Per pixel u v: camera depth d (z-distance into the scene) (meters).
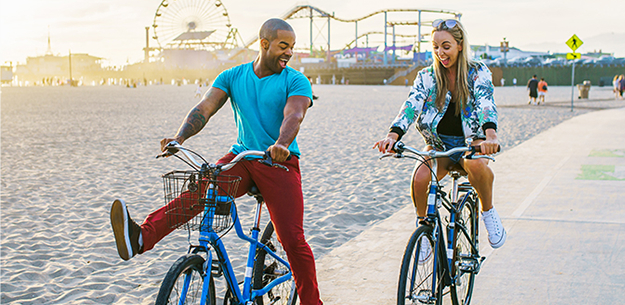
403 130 3.08
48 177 8.52
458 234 3.23
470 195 3.44
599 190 6.57
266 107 2.88
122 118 20.48
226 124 17.64
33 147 12.09
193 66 160.00
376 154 10.78
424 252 2.80
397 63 133.38
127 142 13.02
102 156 10.74
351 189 7.51
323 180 8.16
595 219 5.32
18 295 3.96
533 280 3.87
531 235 4.86
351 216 6.07
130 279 4.26
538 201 6.11
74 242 5.26
